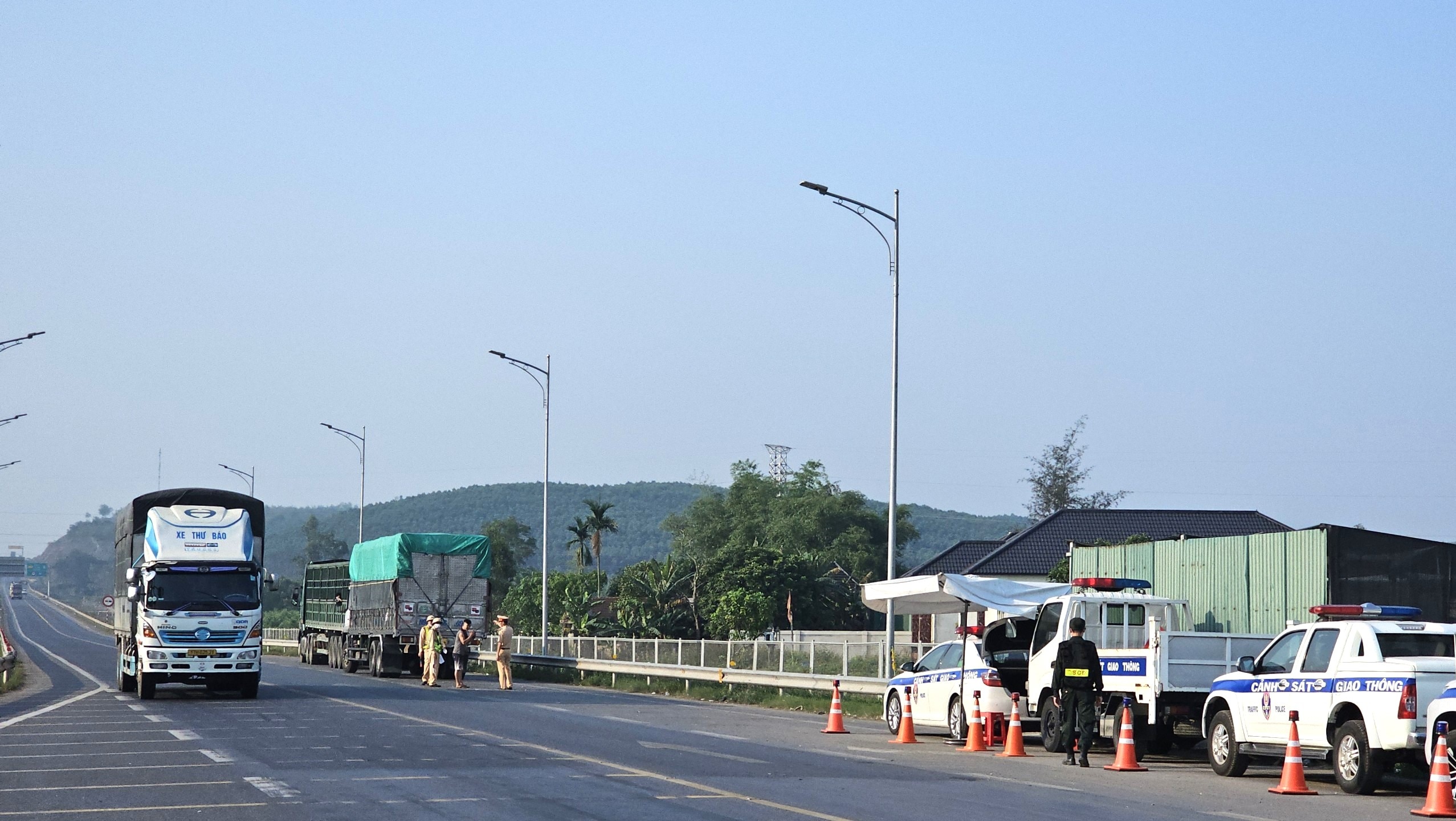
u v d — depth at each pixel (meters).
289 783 15.15
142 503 31.70
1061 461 104.75
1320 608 17.55
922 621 63.88
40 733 22.02
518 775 15.98
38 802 13.70
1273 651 18.05
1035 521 104.56
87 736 21.45
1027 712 22.70
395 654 45.03
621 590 87.94
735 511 140.75
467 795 14.13
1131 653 20.50
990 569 65.00
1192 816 13.43
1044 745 21.92
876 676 31.95
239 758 17.98
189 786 14.91
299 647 68.56
